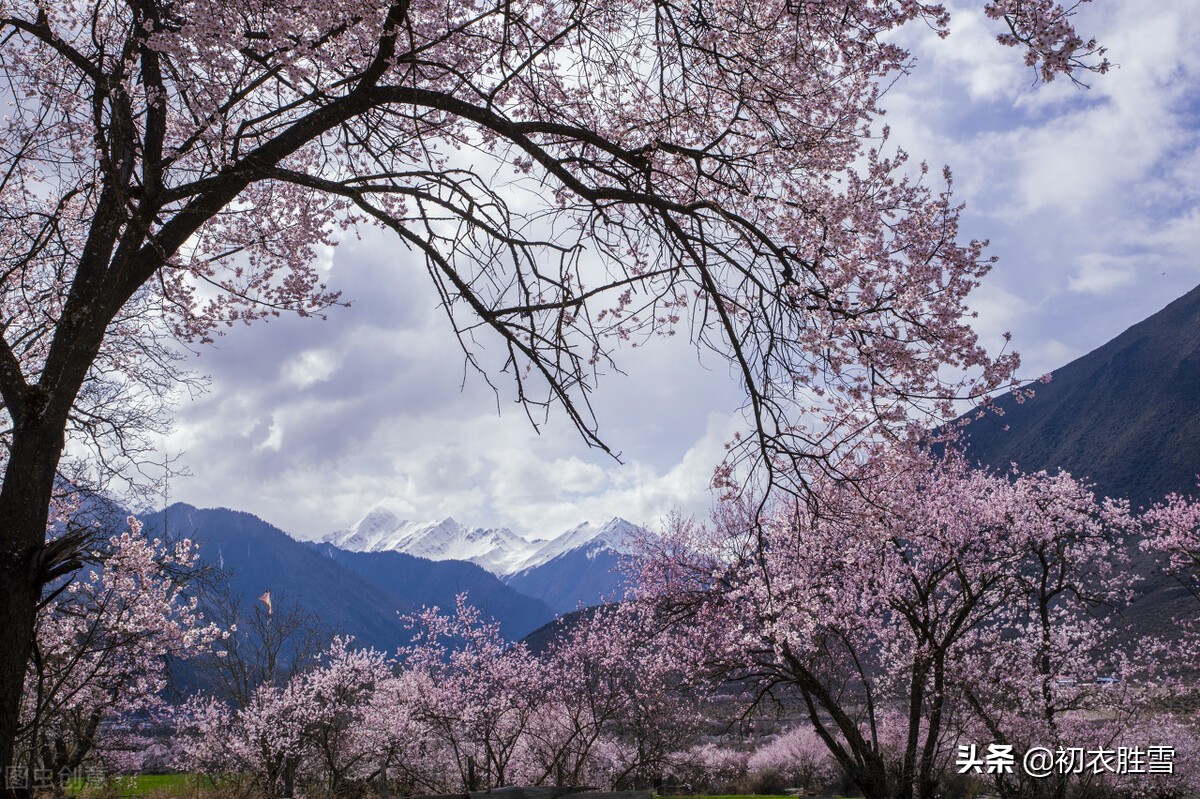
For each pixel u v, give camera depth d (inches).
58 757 660.1
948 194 315.3
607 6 289.0
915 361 287.4
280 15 251.9
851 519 338.3
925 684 676.1
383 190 266.1
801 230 310.8
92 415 405.7
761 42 300.0
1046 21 220.5
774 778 1180.5
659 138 301.9
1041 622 764.6
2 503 235.1
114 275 255.9
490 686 890.1
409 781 916.0
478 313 259.9
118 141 254.5
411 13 290.5
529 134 322.3
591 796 338.3
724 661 655.8
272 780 854.5
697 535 711.7
